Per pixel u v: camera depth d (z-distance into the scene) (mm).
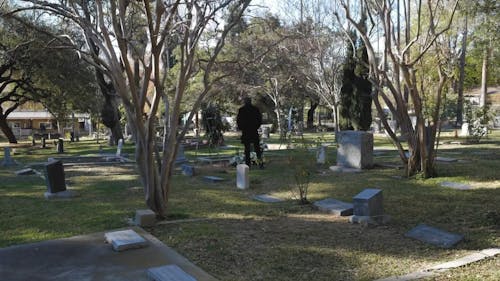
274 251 5031
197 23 6762
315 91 30266
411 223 6199
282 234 5738
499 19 17875
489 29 18828
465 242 5293
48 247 5102
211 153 18750
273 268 4512
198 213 7059
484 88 37406
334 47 26219
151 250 4949
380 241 5402
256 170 12422
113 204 7852
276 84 29312
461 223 6102
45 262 4605
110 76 6348
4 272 4336
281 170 12305
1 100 29750
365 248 5141
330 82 26812
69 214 7020
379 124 32750
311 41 25344
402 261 4691
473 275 4191
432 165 10258
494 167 11492
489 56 29406
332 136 29422
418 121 10156
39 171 14086
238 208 7453
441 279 4117
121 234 5367
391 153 16453
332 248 5148
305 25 25109
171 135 6664
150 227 6062
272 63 24938
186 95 30812
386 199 7836
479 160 13328
